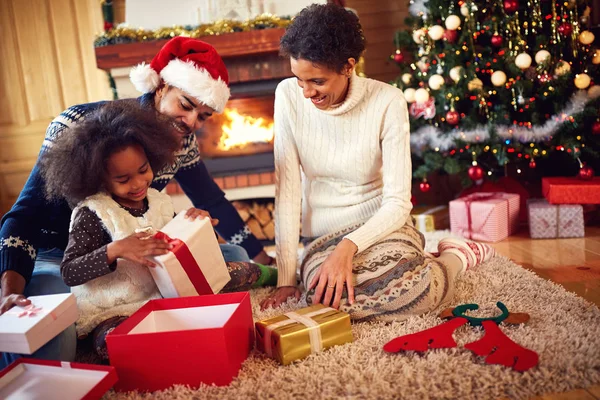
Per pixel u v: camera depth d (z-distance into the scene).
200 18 2.80
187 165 1.99
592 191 2.41
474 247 1.96
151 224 1.53
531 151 2.63
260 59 2.79
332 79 1.50
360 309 1.50
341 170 1.72
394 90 1.67
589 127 2.62
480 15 2.79
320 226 1.79
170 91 1.68
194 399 1.17
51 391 1.15
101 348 1.38
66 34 3.52
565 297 1.61
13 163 3.65
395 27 3.49
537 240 2.46
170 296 1.45
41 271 1.51
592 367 1.18
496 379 1.16
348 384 1.17
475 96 2.66
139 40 2.76
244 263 1.90
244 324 1.35
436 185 3.47
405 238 1.65
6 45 3.54
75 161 1.41
